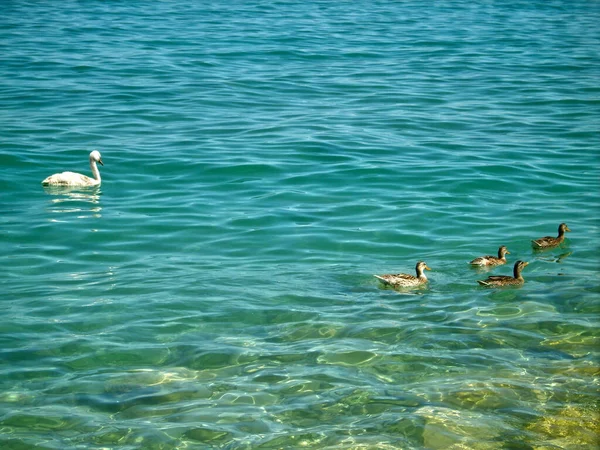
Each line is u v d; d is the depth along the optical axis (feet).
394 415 48.80
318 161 97.55
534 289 65.77
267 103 124.47
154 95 127.13
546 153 101.71
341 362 54.60
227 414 48.98
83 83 132.87
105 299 63.41
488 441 46.34
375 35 182.70
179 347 56.49
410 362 54.60
